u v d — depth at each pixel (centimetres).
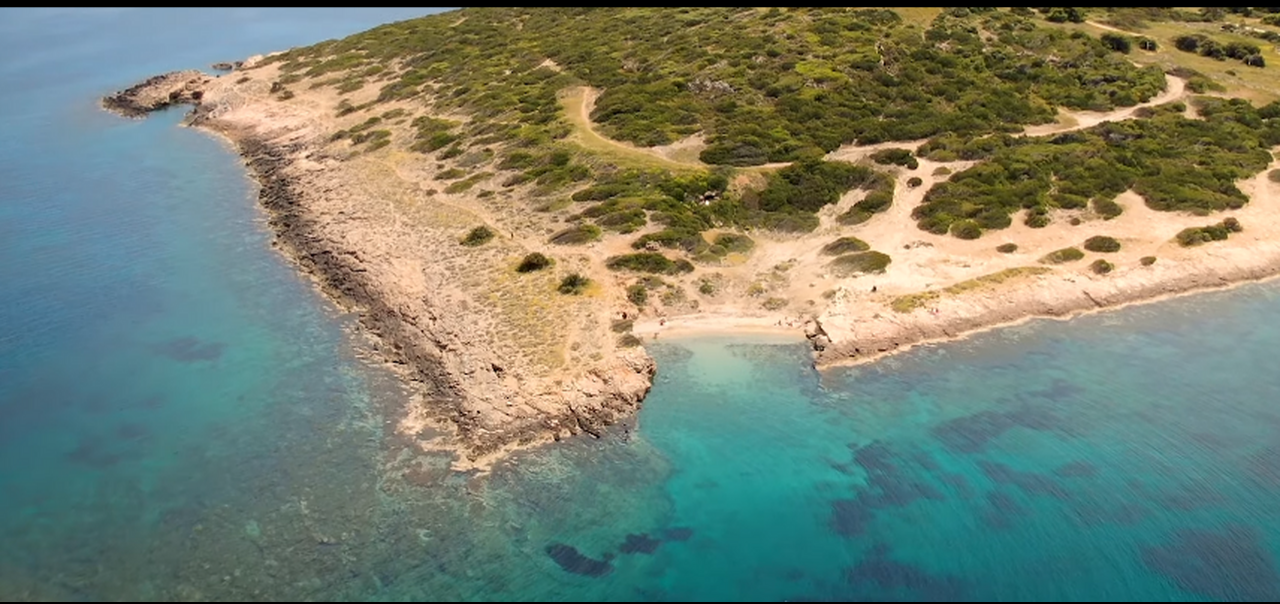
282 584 3728
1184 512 4325
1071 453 4725
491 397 4828
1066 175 7444
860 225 6844
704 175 7169
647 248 6400
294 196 7644
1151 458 4691
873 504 4334
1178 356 5650
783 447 4709
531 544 4025
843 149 7838
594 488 4375
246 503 4156
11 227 6969
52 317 5703
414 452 4522
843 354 5475
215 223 7231
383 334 5584
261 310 5894
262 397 4950
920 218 6938
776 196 7056
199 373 5156
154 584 3694
